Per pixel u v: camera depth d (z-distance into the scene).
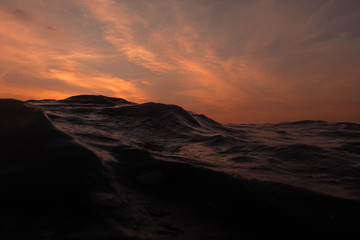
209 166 1.75
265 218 1.13
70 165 1.24
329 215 1.17
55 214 0.94
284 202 1.26
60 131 1.55
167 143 2.61
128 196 1.20
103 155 1.57
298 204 1.25
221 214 1.15
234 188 1.38
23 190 1.05
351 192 1.47
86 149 1.41
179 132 3.26
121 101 5.95
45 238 0.82
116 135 2.44
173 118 3.86
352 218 1.15
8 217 0.91
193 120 4.23
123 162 1.59
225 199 1.27
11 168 1.18
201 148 2.54
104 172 1.31
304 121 8.55
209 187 1.38
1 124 1.54
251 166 1.94
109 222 0.94
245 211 1.18
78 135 2.03
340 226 1.09
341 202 1.29
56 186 1.10
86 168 1.25
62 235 0.84
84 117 3.16
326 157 2.39
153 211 1.12
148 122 3.46
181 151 2.29
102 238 0.83
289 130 6.16
